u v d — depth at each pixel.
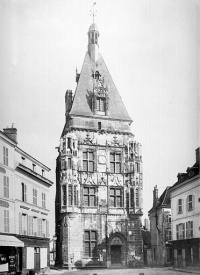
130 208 56.62
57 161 57.75
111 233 55.69
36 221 46.31
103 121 58.31
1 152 38.59
